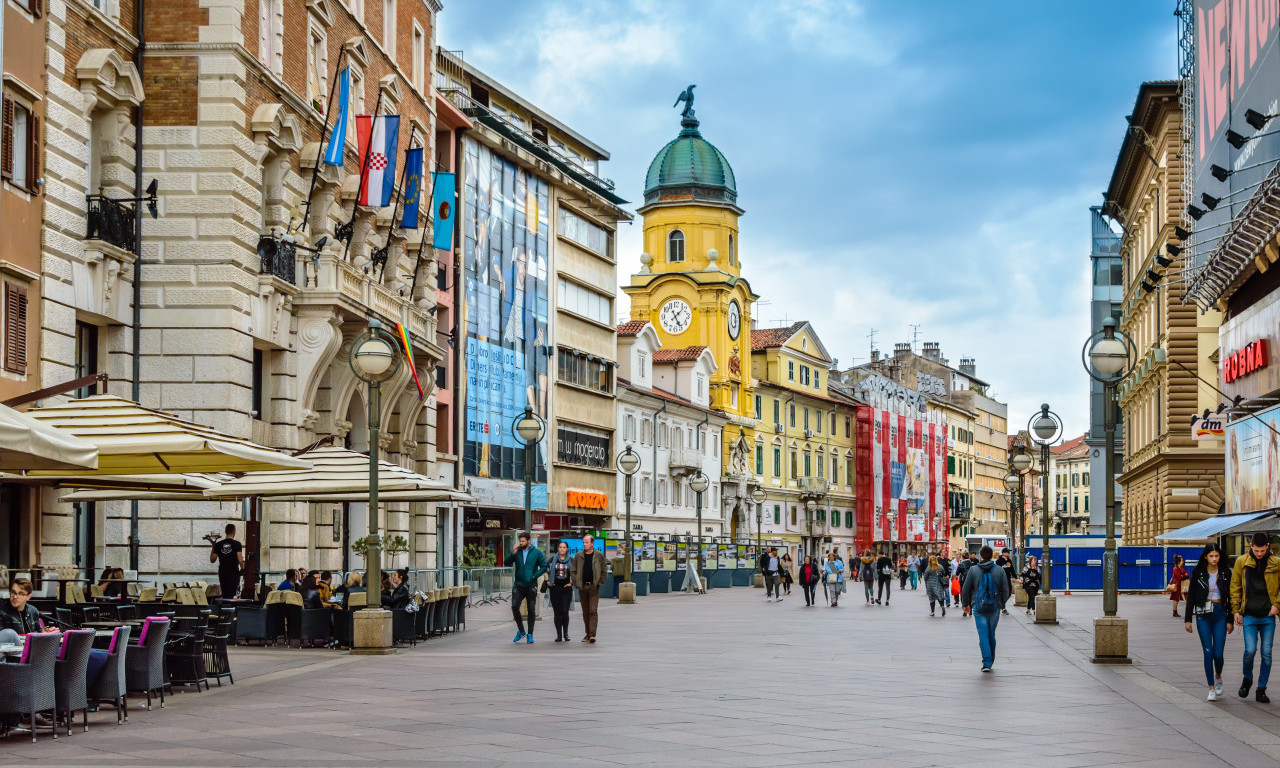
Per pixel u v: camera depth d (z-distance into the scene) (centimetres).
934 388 15725
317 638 2667
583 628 3484
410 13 5025
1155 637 3119
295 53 3884
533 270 7269
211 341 3362
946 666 2336
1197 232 4791
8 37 2688
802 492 11156
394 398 4584
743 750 1334
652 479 8812
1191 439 5869
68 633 1429
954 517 15225
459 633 3231
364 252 4400
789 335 11169
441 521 5978
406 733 1446
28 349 2772
